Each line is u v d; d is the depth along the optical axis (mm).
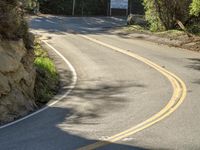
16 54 14383
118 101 14539
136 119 11898
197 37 31969
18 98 13688
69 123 11695
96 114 12758
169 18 38156
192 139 9867
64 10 58688
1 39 14555
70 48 27625
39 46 26781
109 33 37656
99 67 21359
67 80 18641
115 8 59938
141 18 45562
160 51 26750
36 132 10734
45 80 17125
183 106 13336
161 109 13008
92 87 17156
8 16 15164
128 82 17875
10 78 13812
